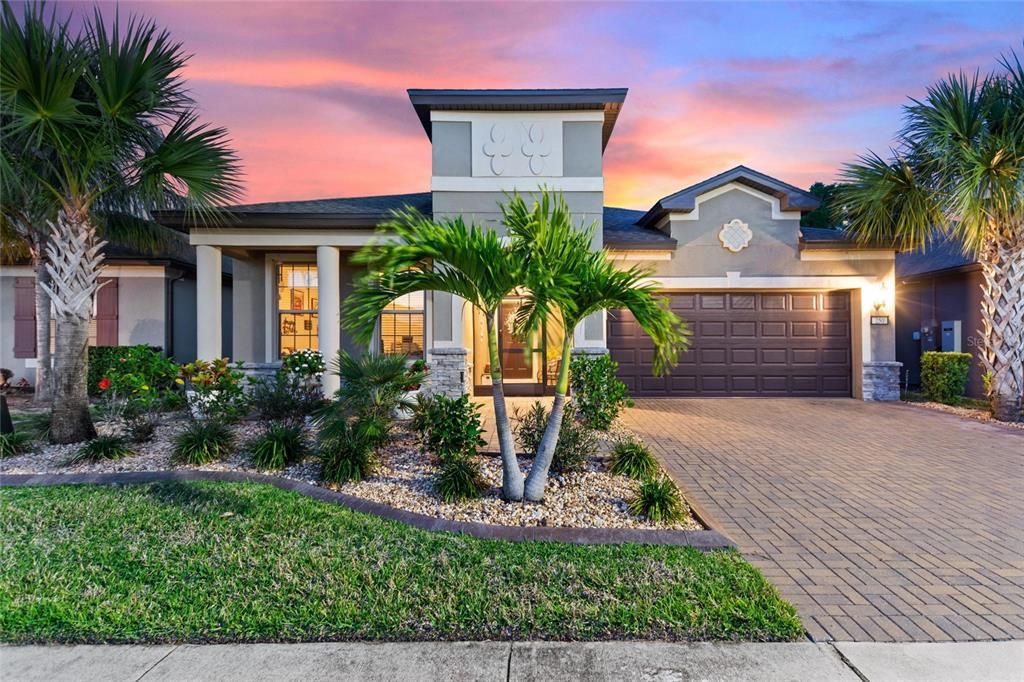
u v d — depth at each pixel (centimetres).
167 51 704
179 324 1475
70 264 726
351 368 707
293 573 375
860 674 274
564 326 513
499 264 452
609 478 584
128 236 1051
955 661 284
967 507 523
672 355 521
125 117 677
